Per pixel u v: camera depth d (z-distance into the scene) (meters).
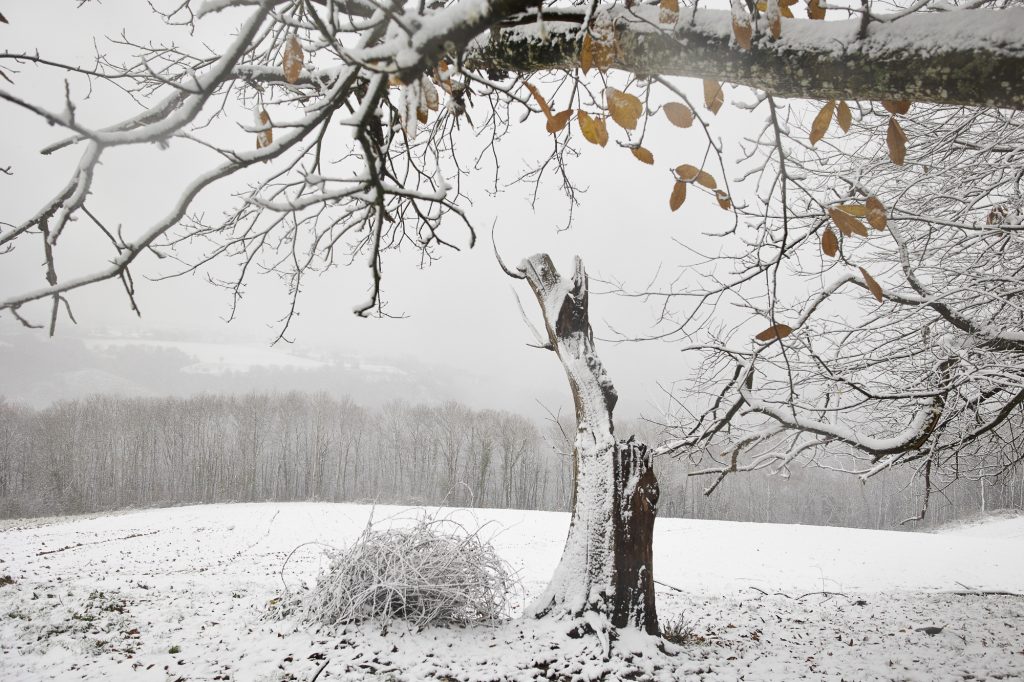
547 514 36.97
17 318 1.56
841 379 5.46
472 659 6.32
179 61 3.40
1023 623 10.30
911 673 6.72
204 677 5.75
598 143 1.65
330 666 6.06
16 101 1.43
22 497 62.72
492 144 4.86
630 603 7.14
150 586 12.63
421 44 1.50
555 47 2.23
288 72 1.79
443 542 7.71
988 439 7.10
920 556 25.08
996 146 5.73
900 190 6.69
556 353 8.40
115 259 1.67
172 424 75.25
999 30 1.62
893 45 1.72
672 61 1.97
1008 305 5.81
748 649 7.60
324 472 74.75
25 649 6.69
